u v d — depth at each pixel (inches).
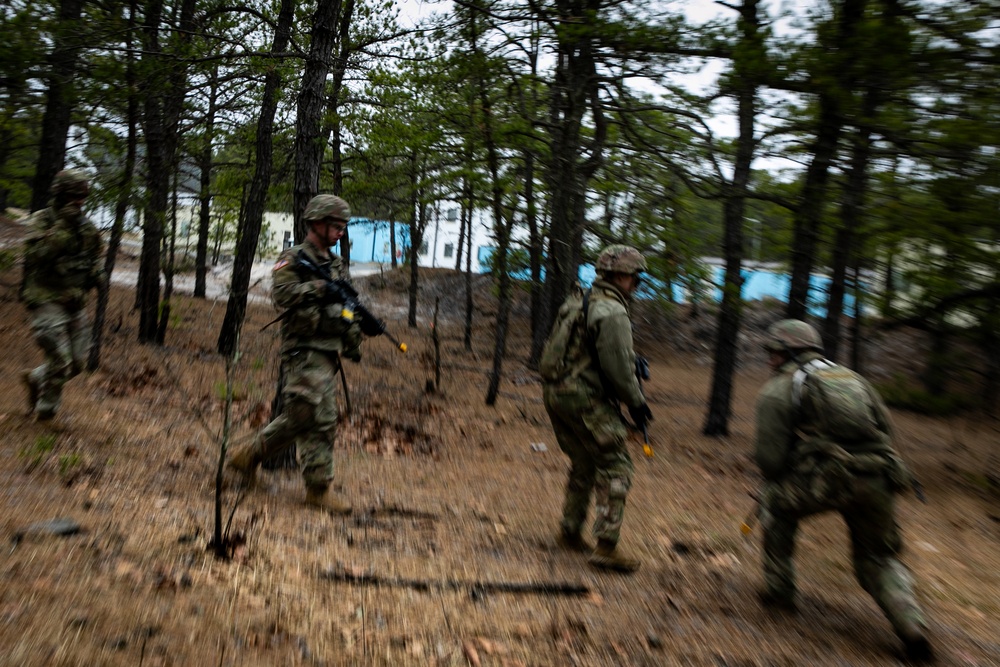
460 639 128.0
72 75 326.3
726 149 381.7
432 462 297.7
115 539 142.6
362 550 169.8
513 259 483.8
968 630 169.8
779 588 166.7
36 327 217.9
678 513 259.8
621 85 388.5
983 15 260.2
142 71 326.6
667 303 399.9
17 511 147.6
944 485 370.3
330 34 257.4
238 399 346.0
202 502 182.7
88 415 258.7
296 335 199.8
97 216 366.9
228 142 544.7
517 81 404.8
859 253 369.1
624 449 188.4
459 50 390.9
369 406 407.5
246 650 109.3
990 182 285.3
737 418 566.6
